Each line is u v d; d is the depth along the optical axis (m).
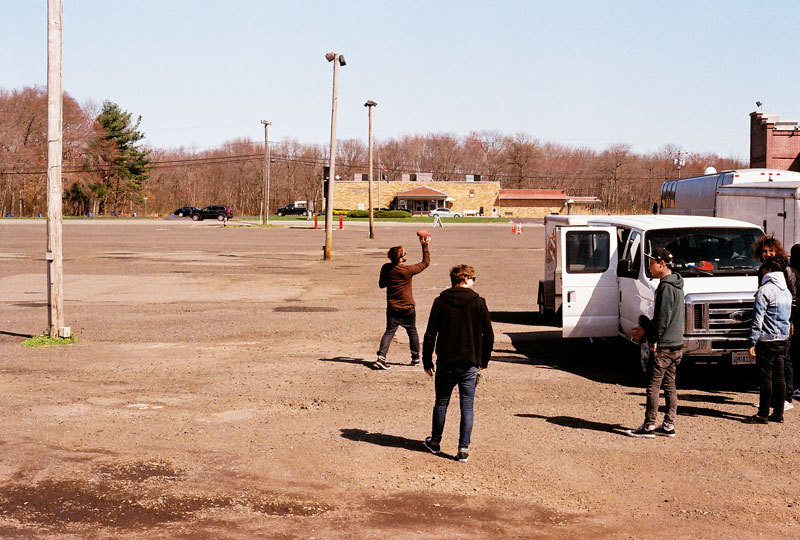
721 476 6.79
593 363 12.10
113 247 43.78
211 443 7.57
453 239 54.88
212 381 10.52
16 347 13.28
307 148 164.12
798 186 12.95
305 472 6.75
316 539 5.28
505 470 6.89
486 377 10.98
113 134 118.38
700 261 10.78
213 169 151.12
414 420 8.57
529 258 36.72
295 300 20.86
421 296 21.38
